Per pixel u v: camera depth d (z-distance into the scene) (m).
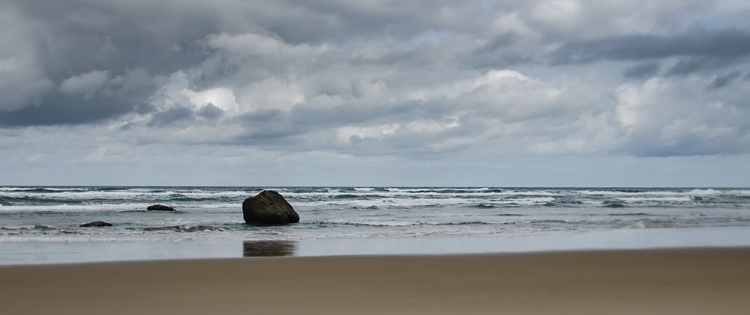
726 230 23.67
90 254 14.95
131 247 16.81
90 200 44.56
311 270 11.77
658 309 7.96
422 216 33.09
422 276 11.02
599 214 35.22
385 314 7.67
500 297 8.87
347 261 13.14
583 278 10.81
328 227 24.91
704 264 12.86
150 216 30.83
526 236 20.95
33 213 32.09
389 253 15.18
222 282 10.23
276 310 7.91
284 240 19.41
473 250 16.19
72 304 8.34
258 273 11.34
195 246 17.27
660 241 18.95
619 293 9.19
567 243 18.28
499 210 40.34
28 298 8.77
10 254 14.82
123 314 7.71
